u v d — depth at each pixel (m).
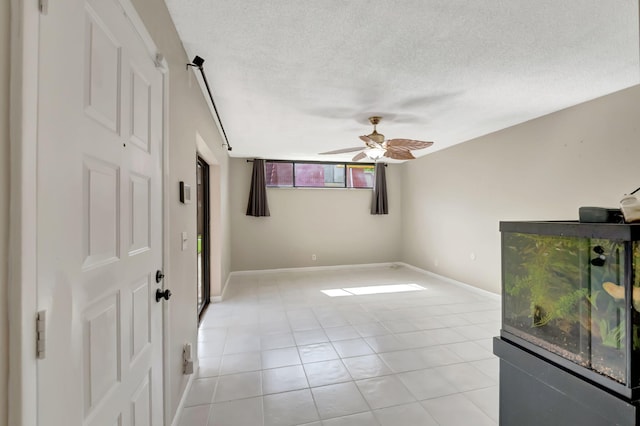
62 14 0.66
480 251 4.11
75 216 0.72
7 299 0.55
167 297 1.35
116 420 0.93
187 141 1.92
